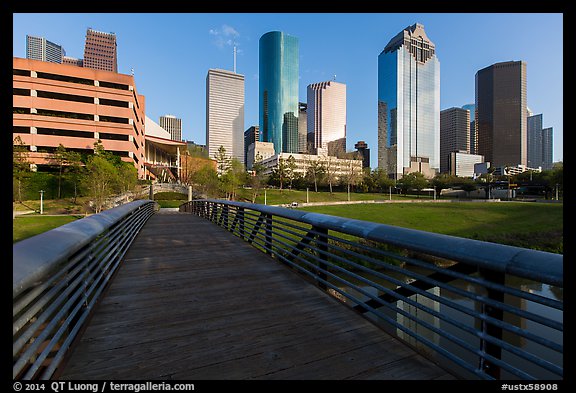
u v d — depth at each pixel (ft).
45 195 147.43
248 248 20.89
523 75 566.36
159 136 302.25
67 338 7.03
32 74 157.48
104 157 154.20
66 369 6.63
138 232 28.04
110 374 6.50
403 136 541.34
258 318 9.34
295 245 15.16
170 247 21.21
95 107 172.65
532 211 167.84
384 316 8.08
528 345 37.27
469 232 125.80
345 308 10.03
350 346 7.63
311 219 12.43
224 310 9.97
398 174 502.38
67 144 163.94
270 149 557.33
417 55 560.61
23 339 4.84
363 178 309.42
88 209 132.16
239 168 246.06
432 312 6.51
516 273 4.73
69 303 7.19
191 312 9.81
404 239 7.10
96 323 8.96
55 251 5.89
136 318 9.34
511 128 568.00
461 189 333.21
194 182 225.15
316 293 11.61
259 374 6.55
